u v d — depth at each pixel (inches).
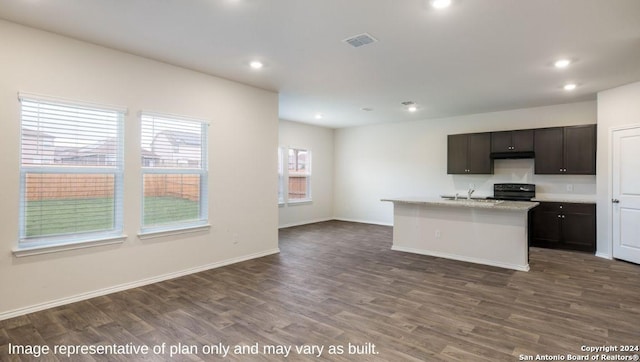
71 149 129.0
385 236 265.9
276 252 209.3
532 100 222.8
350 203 352.5
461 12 104.5
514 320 112.9
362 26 115.0
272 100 203.5
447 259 195.3
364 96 215.2
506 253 179.0
